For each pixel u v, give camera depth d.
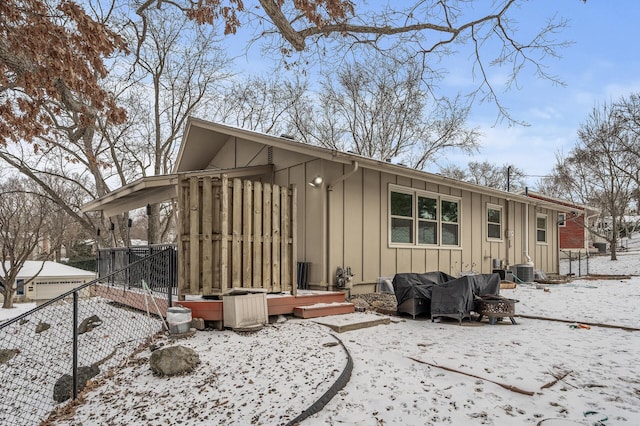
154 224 17.78
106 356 5.33
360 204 8.55
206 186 5.78
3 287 19.64
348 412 3.16
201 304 5.59
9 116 6.91
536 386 3.54
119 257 8.50
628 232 34.91
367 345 4.92
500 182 37.28
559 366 4.11
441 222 10.46
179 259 5.74
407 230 9.57
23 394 5.00
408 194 9.68
